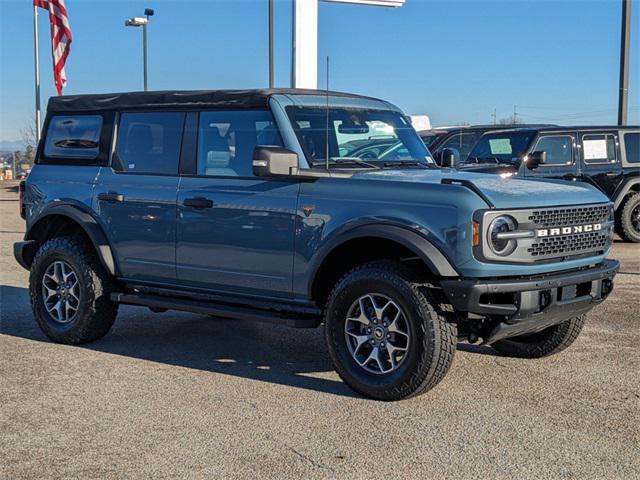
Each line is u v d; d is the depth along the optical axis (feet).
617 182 45.75
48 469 14.40
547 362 21.39
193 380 19.95
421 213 17.38
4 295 32.50
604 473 14.03
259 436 15.96
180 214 21.30
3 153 160.45
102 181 23.17
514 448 15.23
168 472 14.23
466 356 22.04
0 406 17.92
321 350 23.18
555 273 18.16
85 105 24.07
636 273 36.40
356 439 15.75
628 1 57.57
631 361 21.44
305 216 18.95
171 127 21.98
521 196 17.63
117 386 19.44
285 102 20.15
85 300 23.09
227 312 20.66
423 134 56.65
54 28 65.00
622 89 58.65
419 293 17.30
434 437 15.81
